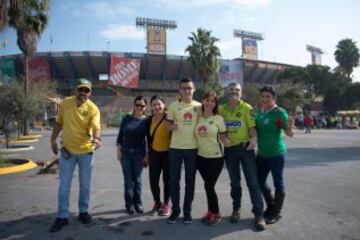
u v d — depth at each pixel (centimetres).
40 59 6600
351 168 977
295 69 6888
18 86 1806
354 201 599
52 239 438
